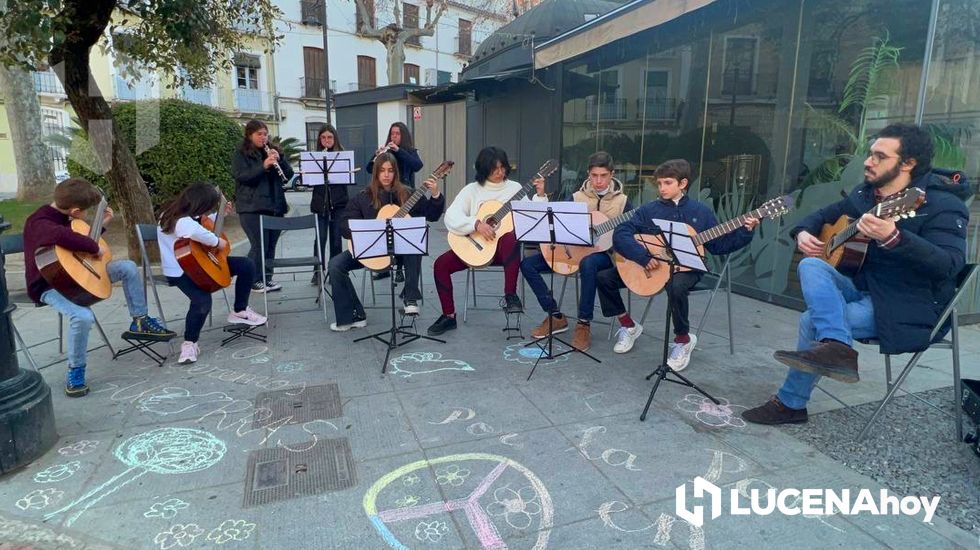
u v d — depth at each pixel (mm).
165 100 9969
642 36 6484
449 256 4395
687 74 6016
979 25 4168
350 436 2793
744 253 5605
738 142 5535
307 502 2266
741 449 2670
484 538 2057
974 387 2682
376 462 2557
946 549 1986
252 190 5414
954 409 2986
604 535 2072
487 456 2604
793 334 4391
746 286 5590
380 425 2906
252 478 2434
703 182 5957
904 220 2580
